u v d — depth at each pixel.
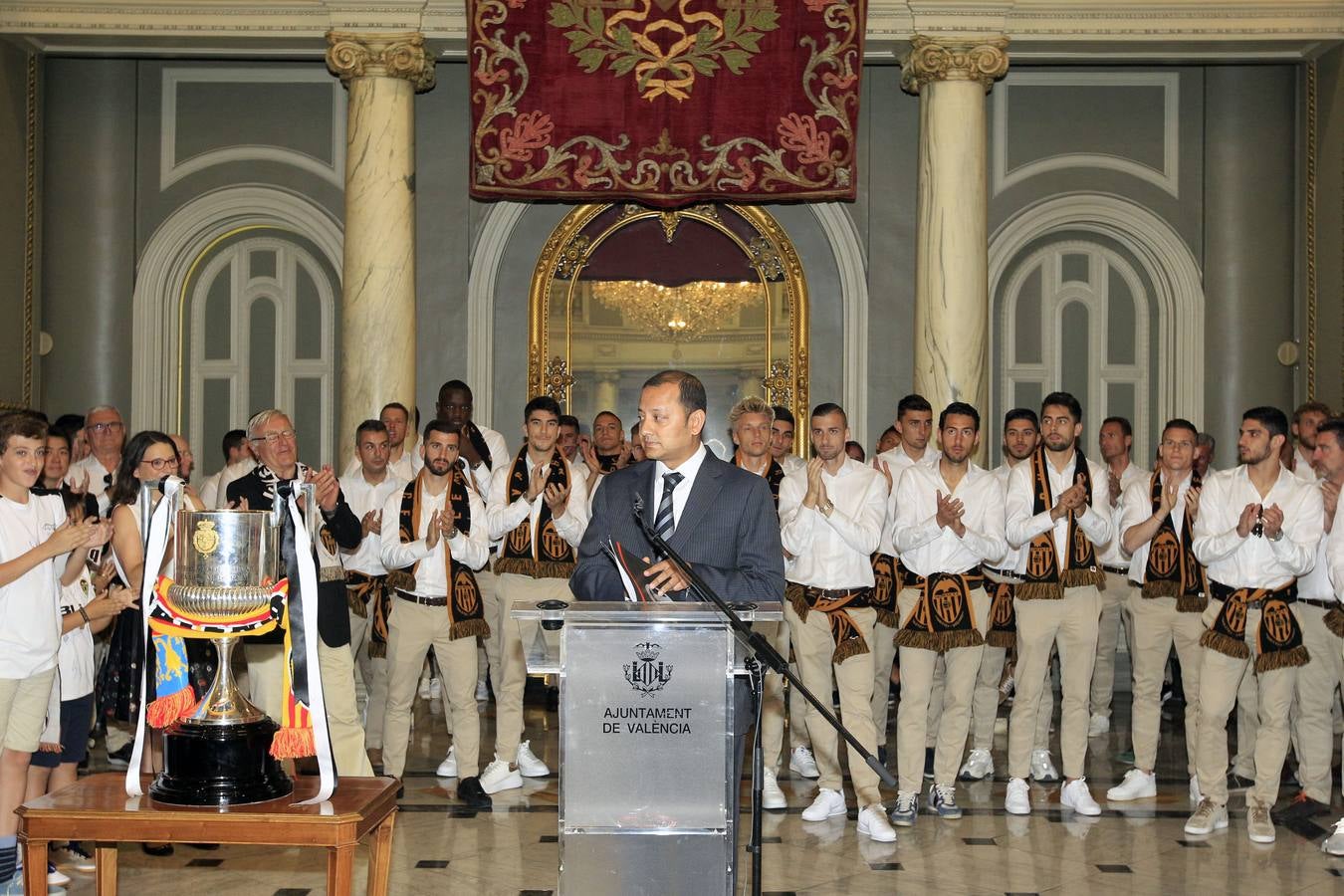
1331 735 6.49
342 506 5.88
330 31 9.50
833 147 9.48
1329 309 10.05
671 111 9.52
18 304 10.25
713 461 4.20
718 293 11.05
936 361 9.55
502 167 9.48
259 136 10.77
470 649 6.72
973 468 6.65
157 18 9.64
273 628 3.69
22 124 10.30
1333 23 9.62
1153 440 11.04
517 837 6.03
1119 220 10.81
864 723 6.19
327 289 11.06
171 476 5.26
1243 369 10.74
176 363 10.97
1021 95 10.84
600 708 3.52
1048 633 6.58
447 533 6.48
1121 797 6.83
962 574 6.40
